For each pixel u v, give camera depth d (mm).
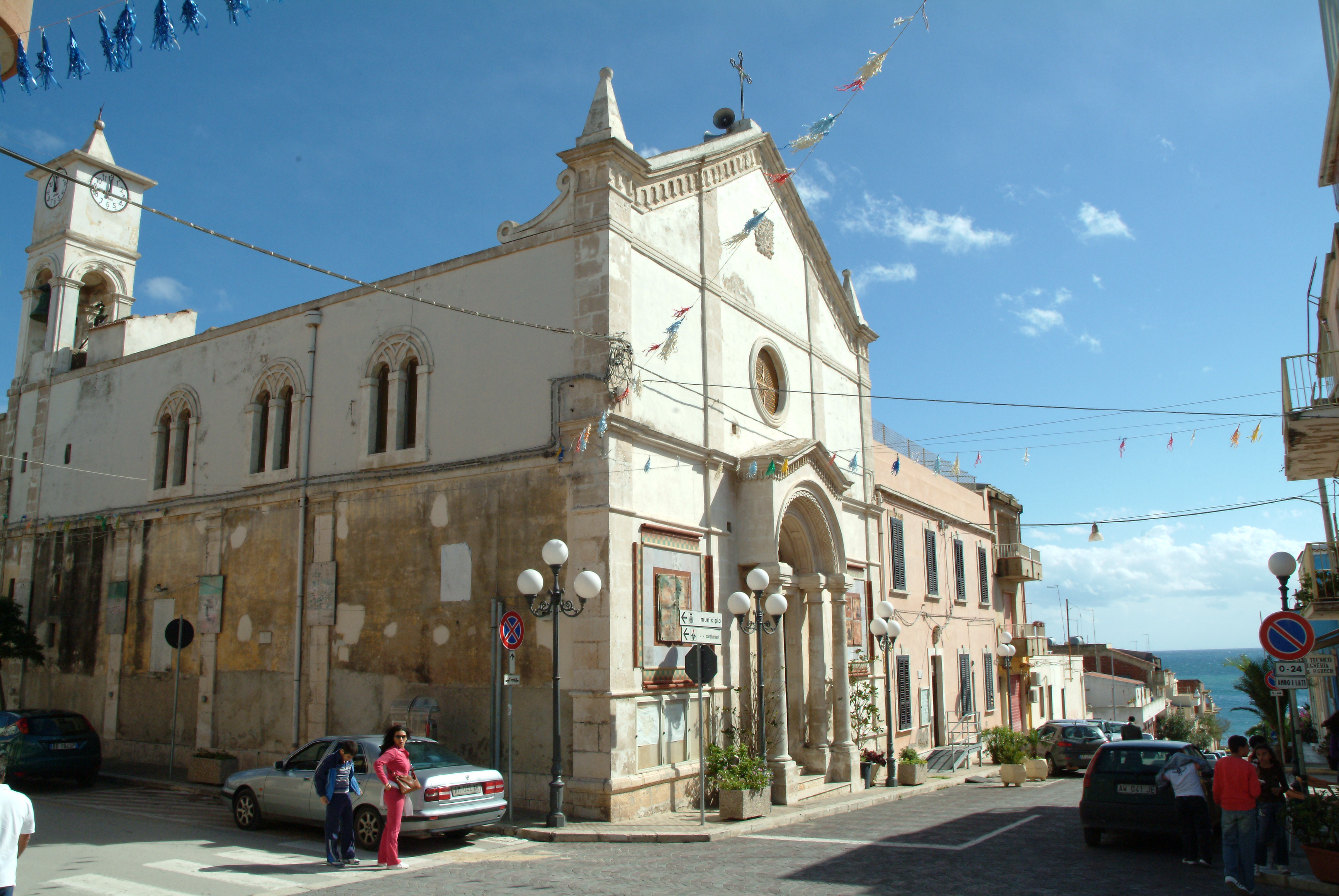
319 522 18641
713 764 15969
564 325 15984
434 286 17922
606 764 14188
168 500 21875
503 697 15398
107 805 15977
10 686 24156
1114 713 59656
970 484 37188
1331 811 10094
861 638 22938
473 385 16953
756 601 16594
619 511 15078
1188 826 11141
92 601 23078
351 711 17297
